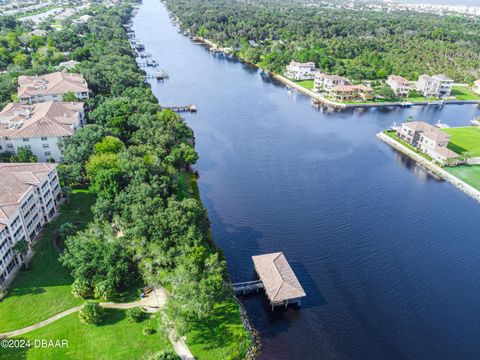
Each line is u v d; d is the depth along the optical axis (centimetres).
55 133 12156
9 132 12200
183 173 12838
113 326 7006
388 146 16312
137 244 7881
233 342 6962
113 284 7512
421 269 9288
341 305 8162
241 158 14438
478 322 7919
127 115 13725
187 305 6769
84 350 6550
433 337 7556
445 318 7988
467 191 12862
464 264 9506
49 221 9744
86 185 11419
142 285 7988
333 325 7694
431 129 15738
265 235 10212
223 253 9338
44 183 9512
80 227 9481
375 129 18062
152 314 7294
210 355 6681
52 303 7406
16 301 7381
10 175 9038
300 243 9975
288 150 15288
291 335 7431
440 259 9638
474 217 11412
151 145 12469
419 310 8144
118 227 8856
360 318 7888
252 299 8206
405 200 12169
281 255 8812
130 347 6656
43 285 7800
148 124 13212
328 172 13712
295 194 12194
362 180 13275
